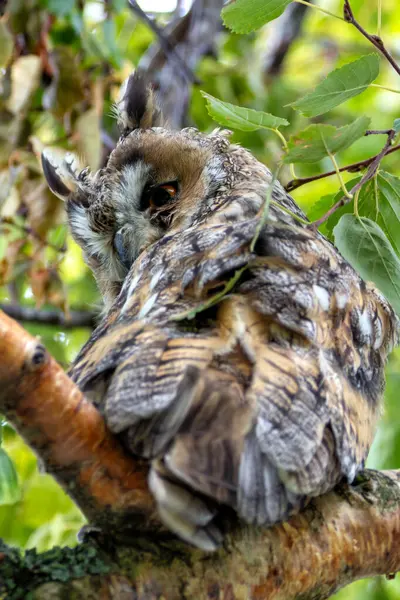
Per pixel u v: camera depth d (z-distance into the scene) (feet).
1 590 18.92
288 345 19.90
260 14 25.14
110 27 42.47
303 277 21.93
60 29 45.37
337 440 19.57
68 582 19.35
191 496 17.94
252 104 55.42
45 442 18.78
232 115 23.30
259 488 17.63
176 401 18.11
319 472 18.67
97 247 34.63
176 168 32.17
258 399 18.20
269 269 21.29
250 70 57.41
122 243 33.01
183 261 22.16
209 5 57.11
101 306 38.65
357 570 23.39
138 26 61.77
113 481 19.31
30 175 38.65
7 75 38.01
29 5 37.91
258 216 23.65
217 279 20.84
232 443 17.72
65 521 43.83
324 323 21.61
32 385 18.19
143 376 18.54
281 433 17.98
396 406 41.83
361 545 23.31
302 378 19.04
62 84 38.78
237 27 25.49
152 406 18.01
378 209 26.66
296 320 20.08
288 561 21.90
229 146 31.27
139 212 32.78
